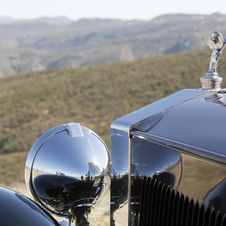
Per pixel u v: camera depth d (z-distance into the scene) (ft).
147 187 4.44
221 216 3.25
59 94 114.32
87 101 103.14
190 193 3.66
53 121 89.92
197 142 3.73
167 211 4.03
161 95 95.81
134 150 4.73
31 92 120.26
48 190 5.83
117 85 112.37
